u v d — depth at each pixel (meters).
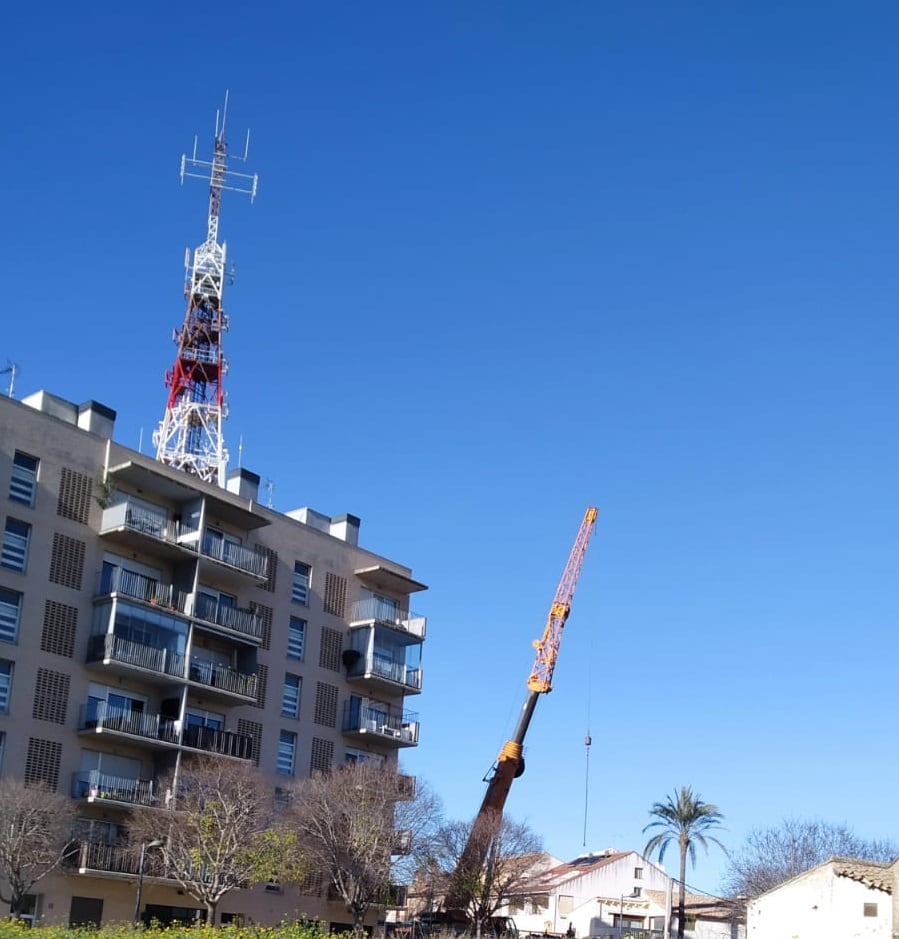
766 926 72.38
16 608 53.47
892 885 68.81
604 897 108.56
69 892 52.53
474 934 73.25
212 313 87.69
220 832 53.16
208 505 60.62
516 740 92.50
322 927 56.97
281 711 63.56
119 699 56.44
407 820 63.28
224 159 90.06
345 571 69.00
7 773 51.69
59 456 56.06
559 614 99.50
